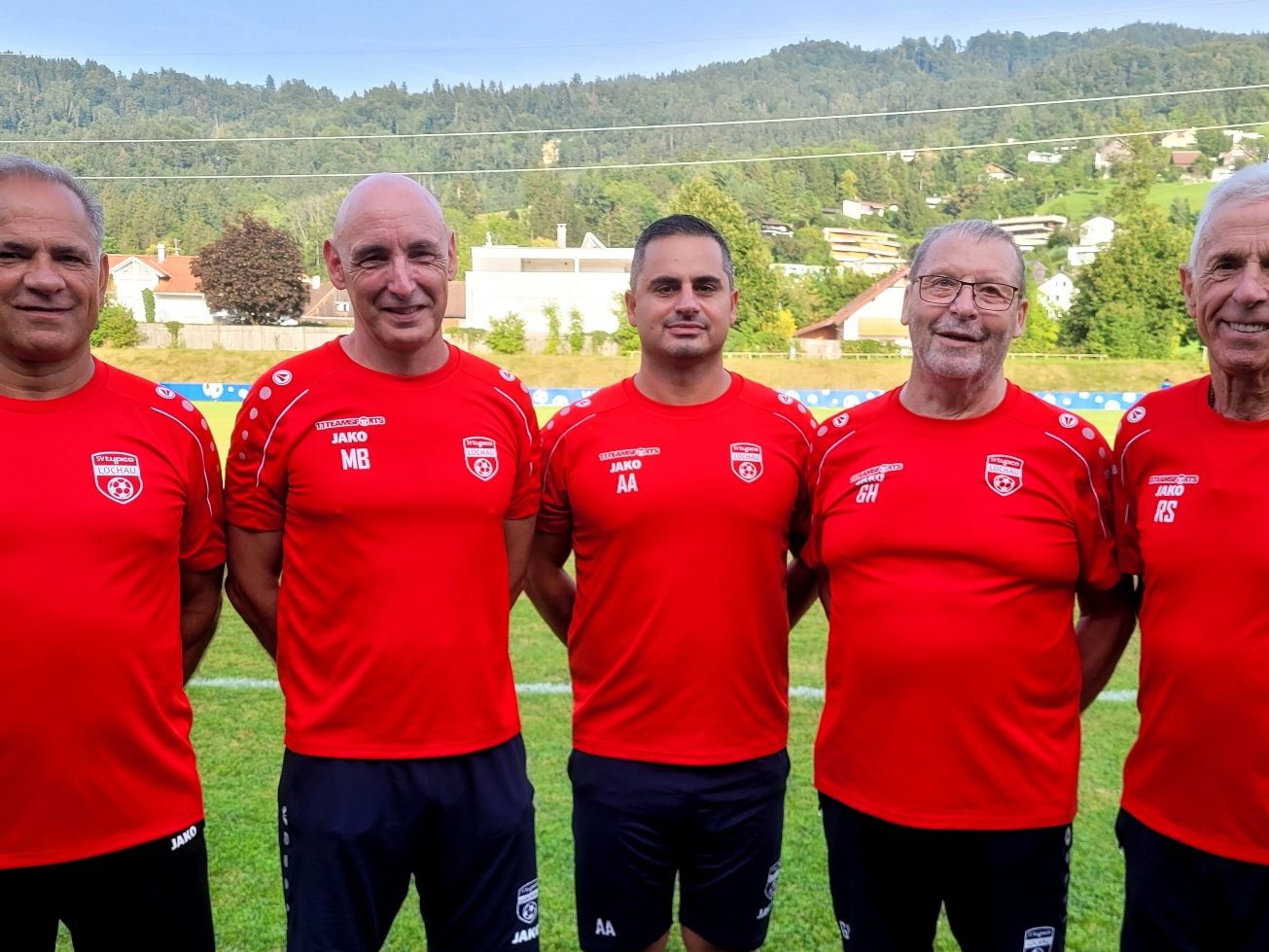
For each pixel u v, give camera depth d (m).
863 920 2.96
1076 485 2.95
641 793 3.17
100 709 2.62
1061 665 2.90
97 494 2.66
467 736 2.97
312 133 169.00
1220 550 2.64
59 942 3.68
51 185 2.68
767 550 3.21
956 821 2.83
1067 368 42.94
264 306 61.53
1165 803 2.73
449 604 2.94
